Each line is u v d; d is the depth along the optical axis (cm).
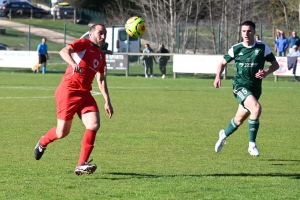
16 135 2184
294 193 1298
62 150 1872
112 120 2700
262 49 1755
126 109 3183
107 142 2058
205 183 1395
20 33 9938
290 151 1927
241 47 1758
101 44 1455
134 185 1367
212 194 1280
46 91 4262
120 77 5969
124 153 1834
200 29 8331
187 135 2255
